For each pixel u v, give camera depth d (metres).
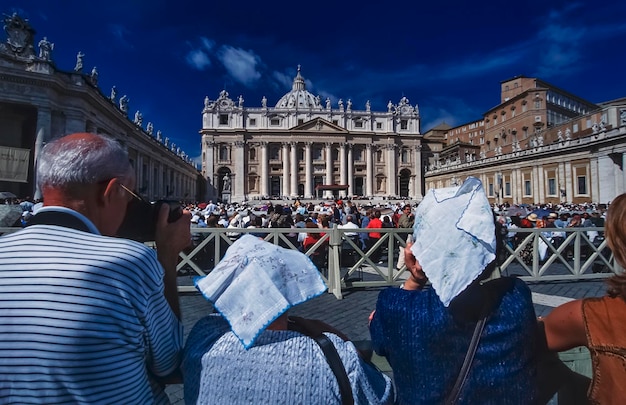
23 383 1.19
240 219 11.93
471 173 59.03
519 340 1.45
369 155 80.06
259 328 1.32
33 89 26.55
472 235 1.48
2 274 1.26
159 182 50.00
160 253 1.68
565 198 40.09
